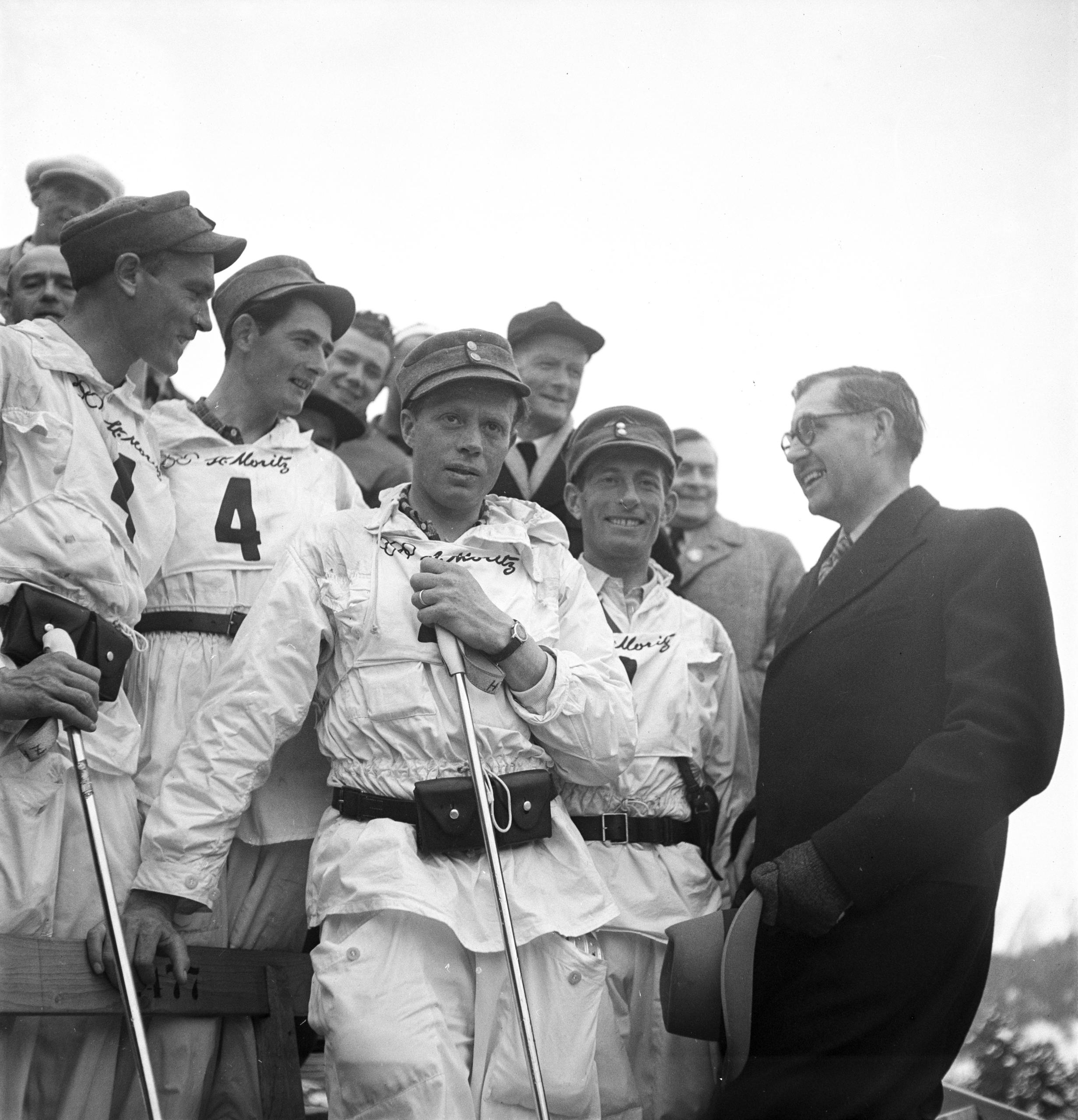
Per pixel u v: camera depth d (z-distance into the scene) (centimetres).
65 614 332
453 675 332
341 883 330
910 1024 378
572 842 345
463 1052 330
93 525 339
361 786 338
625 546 412
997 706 386
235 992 351
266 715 336
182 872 330
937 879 381
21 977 318
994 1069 418
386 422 478
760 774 409
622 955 383
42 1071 338
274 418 401
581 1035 334
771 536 468
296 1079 351
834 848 377
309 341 398
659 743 396
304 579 346
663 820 394
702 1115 385
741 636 461
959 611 398
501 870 329
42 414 337
